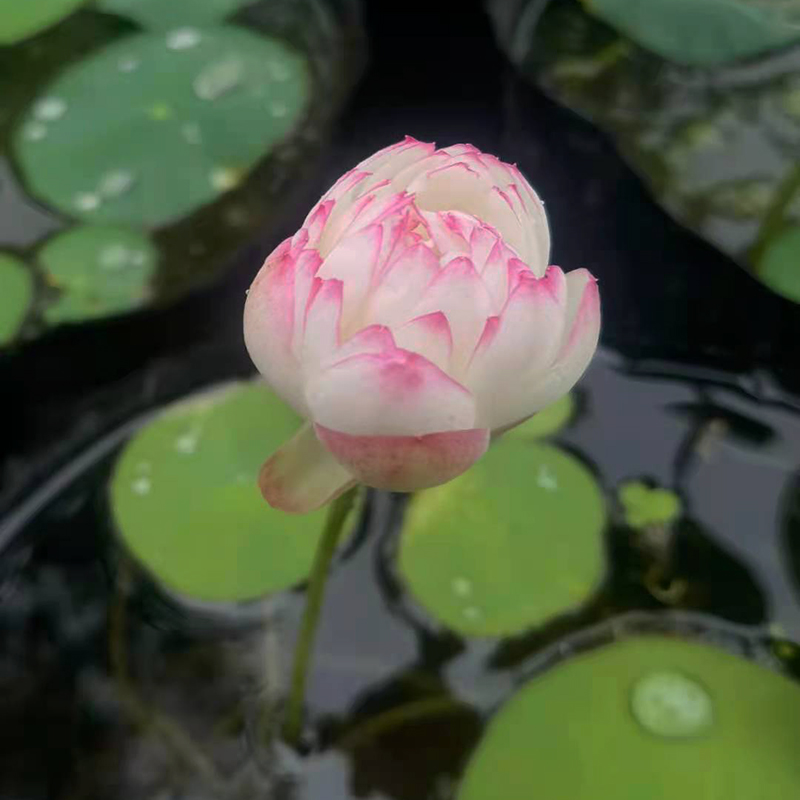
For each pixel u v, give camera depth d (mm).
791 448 583
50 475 580
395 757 525
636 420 588
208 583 538
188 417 567
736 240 603
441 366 444
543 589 539
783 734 510
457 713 532
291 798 520
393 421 443
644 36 637
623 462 577
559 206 638
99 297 594
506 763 508
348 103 662
